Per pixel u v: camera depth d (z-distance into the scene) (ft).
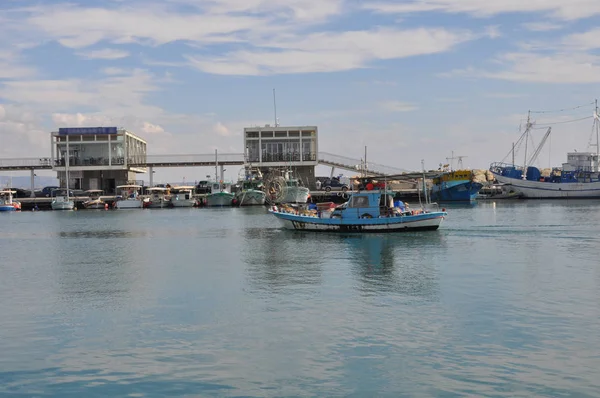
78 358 65.21
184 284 104.17
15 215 350.64
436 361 62.23
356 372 59.67
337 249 145.79
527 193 452.35
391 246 149.38
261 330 73.82
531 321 75.87
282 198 383.04
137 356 65.41
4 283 109.09
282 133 445.78
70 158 445.78
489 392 54.70
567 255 130.72
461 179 404.77
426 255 132.87
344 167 448.24
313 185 448.24
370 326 74.64
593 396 53.72
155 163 449.48
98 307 87.92
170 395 55.26
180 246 163.63
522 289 94.84
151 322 78.69
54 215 343.46
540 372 58.95
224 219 274.98
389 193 184.03
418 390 55.31
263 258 133.69
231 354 65.36
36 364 63.57
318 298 90.43
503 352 64.54
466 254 133.69
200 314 82.17
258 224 237.86
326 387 56.34
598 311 80.59
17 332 75.41
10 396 55.83
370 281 103.19
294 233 190.08
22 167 445.37
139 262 133.28
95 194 447.83
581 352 64.23
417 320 77.00
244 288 99.19
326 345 67.67
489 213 281.13
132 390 56.54
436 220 181.27
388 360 62.64
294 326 75.25
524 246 146.92
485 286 97.55
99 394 55.83
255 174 418.51
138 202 416.46
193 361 63.52
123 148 449.48
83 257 144.15
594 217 244.63
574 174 443.73
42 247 168.35
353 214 183.32
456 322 75.82
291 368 61.00
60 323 79.36
